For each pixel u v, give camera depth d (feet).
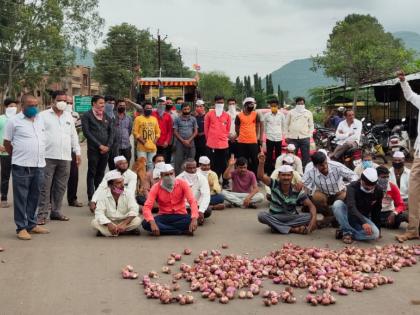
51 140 29.07
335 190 28.63
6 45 147.84
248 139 41.32
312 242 25.82
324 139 70.08
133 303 17.37
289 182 27.55
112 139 34.78
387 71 100.22
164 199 27.12
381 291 18.69
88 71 236.02
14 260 22.08
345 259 21.76
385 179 28.09
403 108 84.02
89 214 32.17
